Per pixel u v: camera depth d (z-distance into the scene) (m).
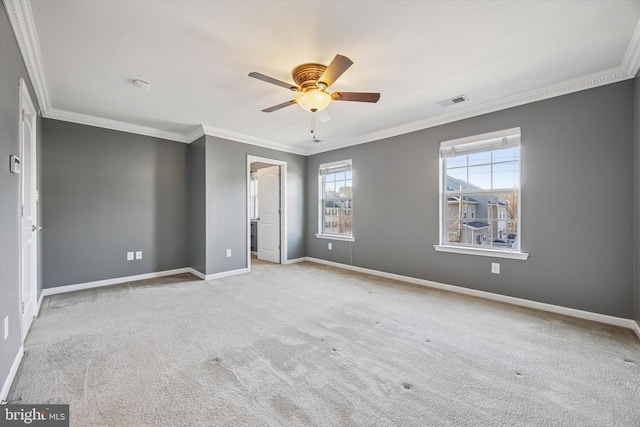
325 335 2.39
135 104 3.31
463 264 3.57
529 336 2.36
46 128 3.49
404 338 2.33
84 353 2.08
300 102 2.54
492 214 3.39
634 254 2.48
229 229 4.57
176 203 4.67
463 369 1.88
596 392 1.65
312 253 5.73
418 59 2.35
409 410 1.50
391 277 4.34
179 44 2.12
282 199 5.51
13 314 1.80
